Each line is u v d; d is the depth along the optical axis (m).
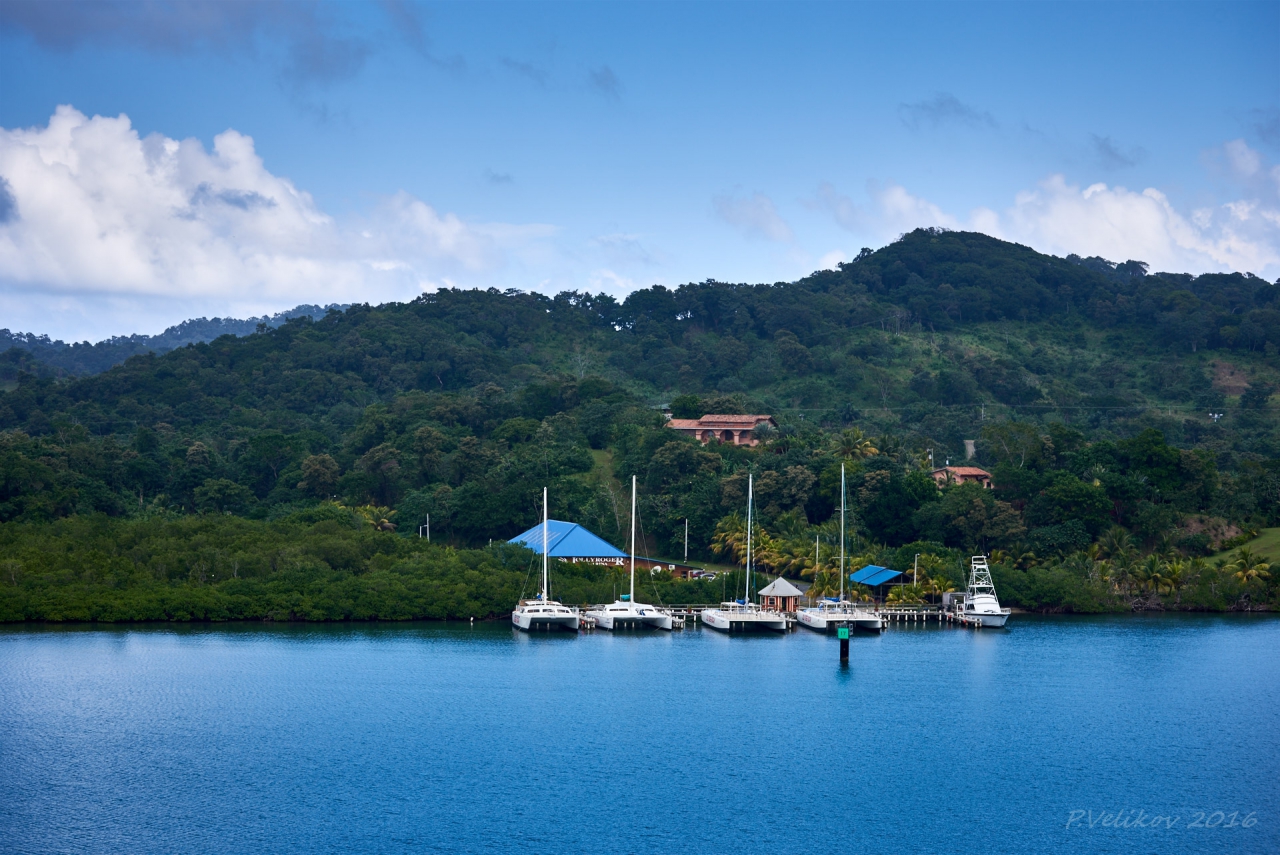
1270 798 83.19
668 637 142.88
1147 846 73.94
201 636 135.62
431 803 79.75
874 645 140.00
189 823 75.19
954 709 107.88
